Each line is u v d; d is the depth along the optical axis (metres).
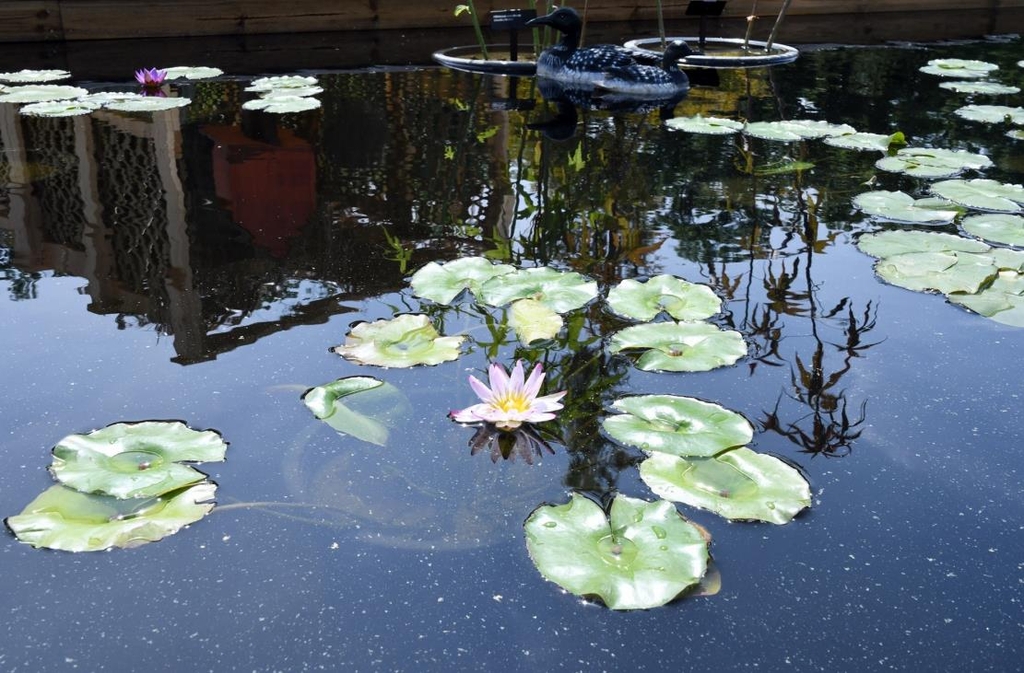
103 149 3.11
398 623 1.05
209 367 1.61
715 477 1.31
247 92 4.01
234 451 1.36
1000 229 2.39
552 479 1.31
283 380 1.57
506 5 6.00
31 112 3.52
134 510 1.21
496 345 1.71
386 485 1.30
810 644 1.04
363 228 2.39
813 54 5.43
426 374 1.60
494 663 1.00
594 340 1.74
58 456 1.30
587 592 1.08
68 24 5.08
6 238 2.28
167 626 1.04
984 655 1.03
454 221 2.46
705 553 1.14
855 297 1.99
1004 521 1.26
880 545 1.20
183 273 2.07
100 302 1.90
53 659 0.99
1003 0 7.34
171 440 1.35
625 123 3.67
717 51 5.39
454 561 1.15
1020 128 3.68
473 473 1.33
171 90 4.02
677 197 2.72
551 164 3.05
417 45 5.43
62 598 1.08
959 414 1.53
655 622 1.06
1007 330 1.84
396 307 1.87
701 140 3.44
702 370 1.63
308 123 3.53
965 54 5.46
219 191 2.69
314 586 1.11
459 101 4.02
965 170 3.09
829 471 1.36
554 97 4.19
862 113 3.92
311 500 1.26
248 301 1.91
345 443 1.39
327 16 5.64
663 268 2.14
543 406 1.41
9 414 1.45
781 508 1.25
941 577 1.15
